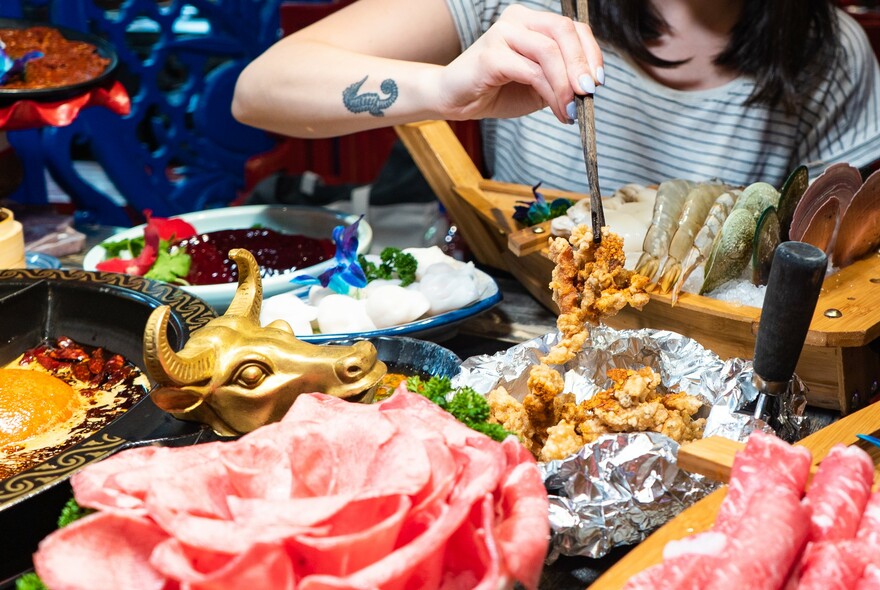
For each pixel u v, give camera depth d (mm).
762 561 490
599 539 672
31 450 789
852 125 1660
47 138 1969
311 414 566
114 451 671
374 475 493
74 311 960
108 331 945
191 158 2518
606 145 1633
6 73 1420
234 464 497
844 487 562
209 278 1252
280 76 1417
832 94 1637
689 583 500
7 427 800
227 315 767
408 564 440
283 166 2527
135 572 480
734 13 1581
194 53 2418
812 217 980
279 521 448
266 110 1456
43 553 466
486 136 1886
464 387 705
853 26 1682
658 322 1005
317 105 1373
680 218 1093
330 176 2557
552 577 685
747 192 1075
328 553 448
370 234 1315
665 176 1643
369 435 506
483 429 645
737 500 561
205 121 2490
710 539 526
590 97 928
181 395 684
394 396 600
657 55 1606
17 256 1127
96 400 872
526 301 1217
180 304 891
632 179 1645
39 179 1980
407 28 1543
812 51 1578
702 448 647
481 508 485
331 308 992
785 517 515
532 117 1668
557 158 1656
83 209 2062
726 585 480
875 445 681
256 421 705
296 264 1291
